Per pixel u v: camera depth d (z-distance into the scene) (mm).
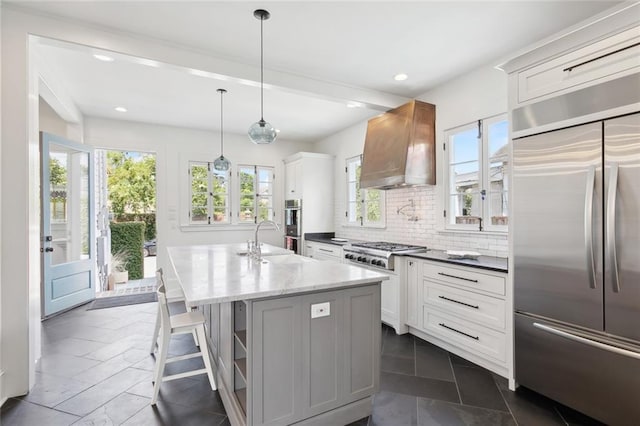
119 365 2701
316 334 1865
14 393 2230
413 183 3535
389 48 2812
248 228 5949
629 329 1722
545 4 2205
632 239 1712
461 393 2287
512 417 2014
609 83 1793
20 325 2244
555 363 2041
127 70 3230
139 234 6691
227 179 5797
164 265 5219
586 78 1890
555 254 2033
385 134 3910
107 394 2275
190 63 2814
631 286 1713
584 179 1894
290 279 1980
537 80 2139
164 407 2135
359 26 2477
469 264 2674
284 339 1768
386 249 3633
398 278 3398
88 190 4617
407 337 3322
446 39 2666
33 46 2443
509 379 2344
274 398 1741
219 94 3908
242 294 1622
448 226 3580
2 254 2209
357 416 2008
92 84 3582
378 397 2240
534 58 2148
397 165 3598
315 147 6461
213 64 2908
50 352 2941
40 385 2377
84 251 4598
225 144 5777
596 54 1846
